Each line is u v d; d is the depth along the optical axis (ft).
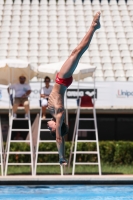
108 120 208.74
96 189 113.29
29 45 249.34
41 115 141.38
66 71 59.11
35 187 116.57
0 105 181.98
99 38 252.42
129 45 248.11
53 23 268.21
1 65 135.64
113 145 163.22
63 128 60.44
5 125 204.54
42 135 197.67
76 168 152.97
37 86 184.65
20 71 151.33
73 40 252.83
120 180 120.67
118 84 188.24
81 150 161.58
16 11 278.05
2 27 264.11
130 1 285.23
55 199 99.04
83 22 268.62
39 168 152.87
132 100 188.34
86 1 286.87
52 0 289.33
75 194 105.70
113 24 264.93
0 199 98.84
